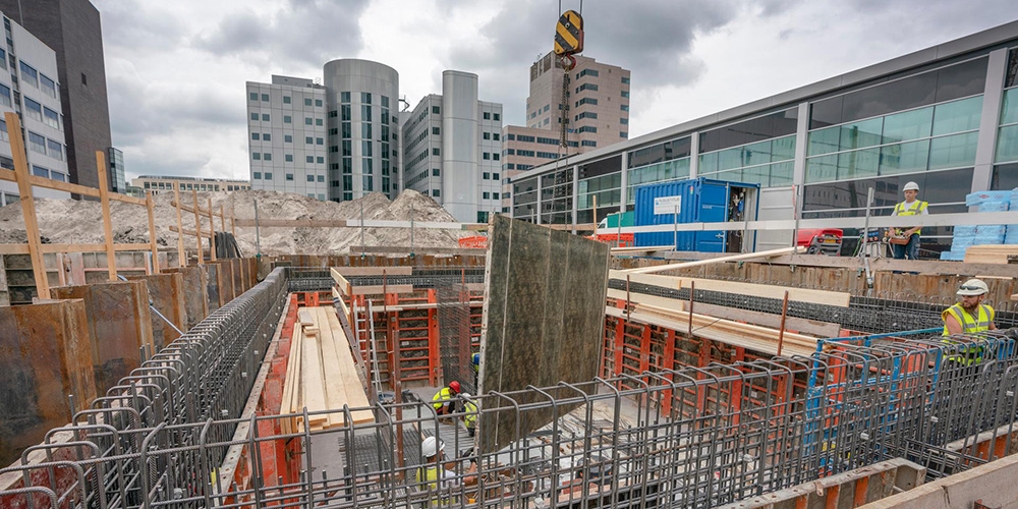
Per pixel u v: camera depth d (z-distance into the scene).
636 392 2.65
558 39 9.87
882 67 13.98
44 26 46.44
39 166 40.22
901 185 13.84
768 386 2.92
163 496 2.45
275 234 36.03
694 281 7.03
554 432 2.44
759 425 3.11
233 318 4.43
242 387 4.77
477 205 56.34
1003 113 11.61
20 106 37.81
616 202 27.31
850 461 3.27
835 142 15.63
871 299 6.46
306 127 56.84
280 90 55.56
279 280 9.99
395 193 64.06
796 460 3.12
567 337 4.53
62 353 3.20
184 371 2.93
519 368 3.69
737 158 19.45
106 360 4.06
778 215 17.17
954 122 12.56
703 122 20.75
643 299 8.52
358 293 12.08
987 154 11.84
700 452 2.86
